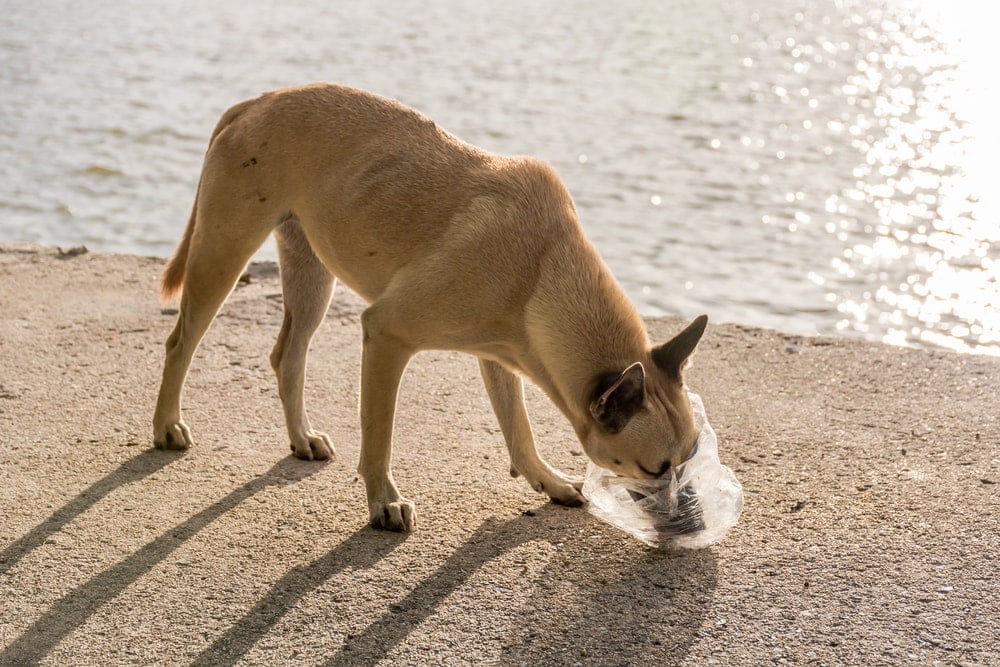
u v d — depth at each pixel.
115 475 5.05
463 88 20.61
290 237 5.21
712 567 4.32
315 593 4.13
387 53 24.77
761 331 7.02
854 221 13.03
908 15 34.12
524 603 4.07
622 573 4.29
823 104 20.05
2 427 5.48
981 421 5.60
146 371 6.27
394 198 4.66
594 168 15.18
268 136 4.92
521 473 4.94
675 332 7.00
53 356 6.42
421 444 5.47
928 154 16.34
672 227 12.69
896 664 3.70
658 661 3.73
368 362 4.59
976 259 11.58
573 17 32.06
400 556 4.41
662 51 25.95
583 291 4.44
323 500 4.89
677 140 16.97
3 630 3.87
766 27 30.66
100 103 18.39
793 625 3.92
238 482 5.04
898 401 5.89
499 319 4.52
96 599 4.07
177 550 4.42
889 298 10.41
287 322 5.32
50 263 8.16
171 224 12.18
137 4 32.88
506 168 4.67
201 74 21.42
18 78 20.45
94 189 13.48
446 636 3.87
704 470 4.35
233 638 3.85
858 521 4.64
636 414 4.16
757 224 12.84
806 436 5.48
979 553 4.37
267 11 32.19
